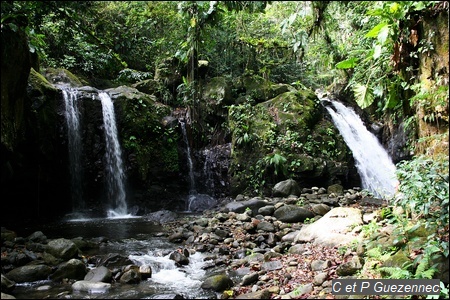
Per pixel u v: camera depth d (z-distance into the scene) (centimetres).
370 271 393
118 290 417
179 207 965
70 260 456
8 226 728
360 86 654
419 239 394
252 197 923
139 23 918
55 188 862
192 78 1050
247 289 416
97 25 758
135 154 938
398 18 501
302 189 930
